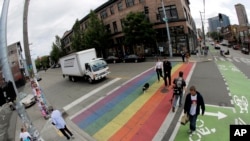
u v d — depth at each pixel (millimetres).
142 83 18062
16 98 7535
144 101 13414
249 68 23031
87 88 20672
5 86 7082
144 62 32656
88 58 23953
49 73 55969
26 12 10492
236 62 28516
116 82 20391
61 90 23094
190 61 29031
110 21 46344
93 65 21812
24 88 37219
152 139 8734
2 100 6918
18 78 48406
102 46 45094
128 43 37406
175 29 36531
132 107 12820
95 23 45000
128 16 36375
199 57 33250
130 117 11430
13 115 19375
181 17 35812
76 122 12359
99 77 21812
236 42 84125
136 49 42562
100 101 15312
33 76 13672
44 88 27469
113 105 13898
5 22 7383
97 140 9633
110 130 10430
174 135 8680
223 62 28562
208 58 32969
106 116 12297
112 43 47469
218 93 13188
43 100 14164
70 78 28328
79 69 23406
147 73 22203
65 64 27406
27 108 18625
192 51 39781
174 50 37281
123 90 16984
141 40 36094
